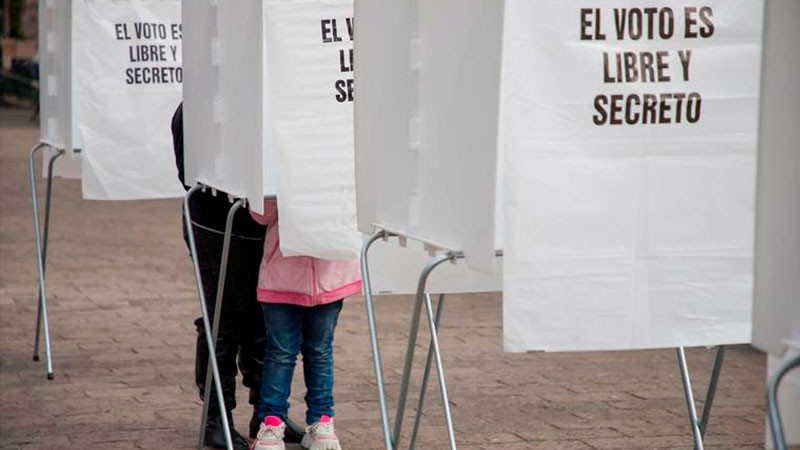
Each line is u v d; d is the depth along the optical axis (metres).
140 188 10.55
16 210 23.20
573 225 5.09
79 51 10.30
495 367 11.56
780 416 4.11
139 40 10.45
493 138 5.04
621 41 5.09
